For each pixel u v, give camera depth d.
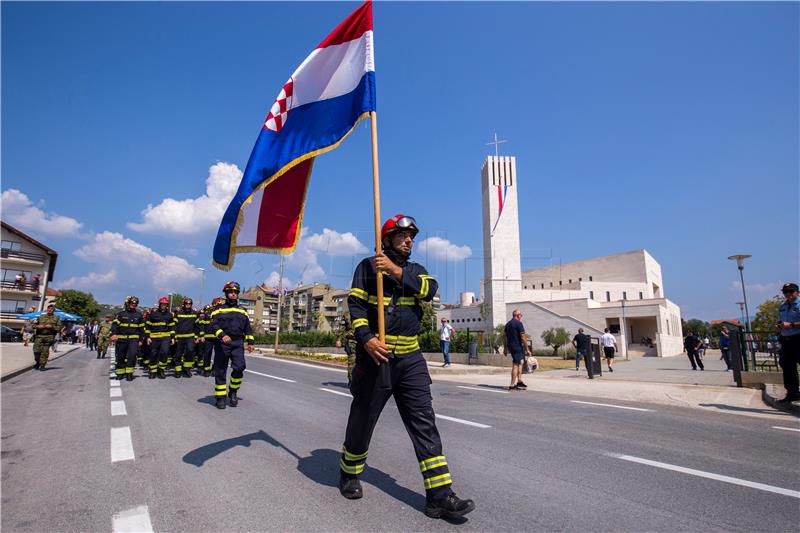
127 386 9.49
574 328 43.38
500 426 5.95
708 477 3.77
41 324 13.09
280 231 4.32
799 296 7.43
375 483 3.54
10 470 3.81
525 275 73.25
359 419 3.18
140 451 4.41
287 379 12.22
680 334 64.75
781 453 4.61
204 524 2.76
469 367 17.91
